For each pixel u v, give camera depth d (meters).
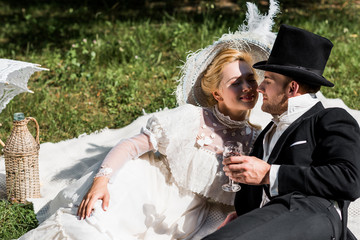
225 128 3.43
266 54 3.46
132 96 6.22
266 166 2.64
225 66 3.32
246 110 3.46
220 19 9.29
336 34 8.52
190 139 3.33
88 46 8.07
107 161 3.16
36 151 4.00
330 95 6.21
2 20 10.52
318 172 2.51
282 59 2.81
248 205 3.04
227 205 3.59
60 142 5.20
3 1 12.05
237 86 3.29
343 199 2.53
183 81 3.59
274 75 2.80
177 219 3.36
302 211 2.48
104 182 3.08
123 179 3.20
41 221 3.67
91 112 5.99
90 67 7.25
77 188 3.30
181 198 3.41
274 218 2.44
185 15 9.58
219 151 3.39
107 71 6.95
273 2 3.45
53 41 8.91
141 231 3.20
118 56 7.63
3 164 4.70
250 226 2.39
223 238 2.33
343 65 7.04
